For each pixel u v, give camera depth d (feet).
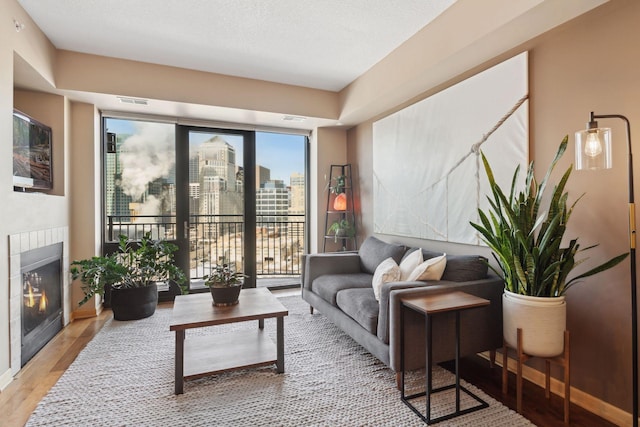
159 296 13.01
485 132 8.31
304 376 7.20
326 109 13.53
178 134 13.42
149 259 11.23
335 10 8.04
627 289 5.72
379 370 7.49
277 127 14.97
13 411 6.05
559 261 5.75
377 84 10.99
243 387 6.76
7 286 7.15
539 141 7.13
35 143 9.30
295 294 14.15
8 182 7.21
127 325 10.32
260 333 8.98
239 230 14.69
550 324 5.84
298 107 13.03
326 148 15.19
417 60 9.11
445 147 9.59
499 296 7.35
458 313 6.02
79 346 8.86
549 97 6.93
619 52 5.82
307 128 15.33
